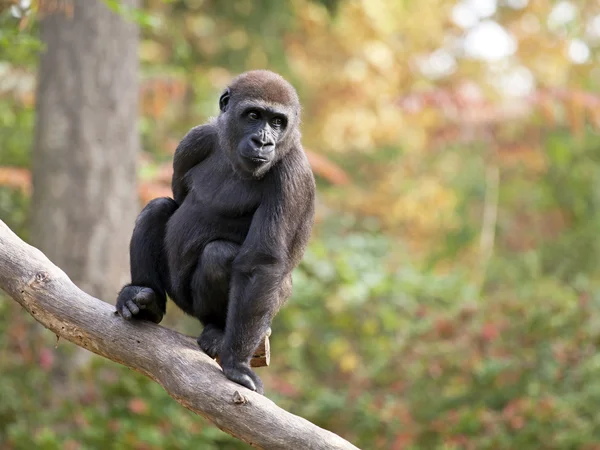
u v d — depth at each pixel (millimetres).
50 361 13445
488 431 13555
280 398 15219
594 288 18750
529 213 25719
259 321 7207
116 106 15508
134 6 15766
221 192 7957
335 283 18203
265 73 8070
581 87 25484
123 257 15555
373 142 26391
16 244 7395
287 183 7703
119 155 15531
